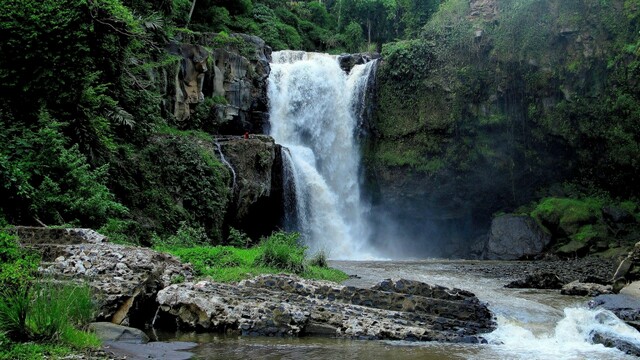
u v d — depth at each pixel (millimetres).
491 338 9703
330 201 31344
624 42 28766
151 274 10359
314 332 9727
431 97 32406
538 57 30328
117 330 8414
